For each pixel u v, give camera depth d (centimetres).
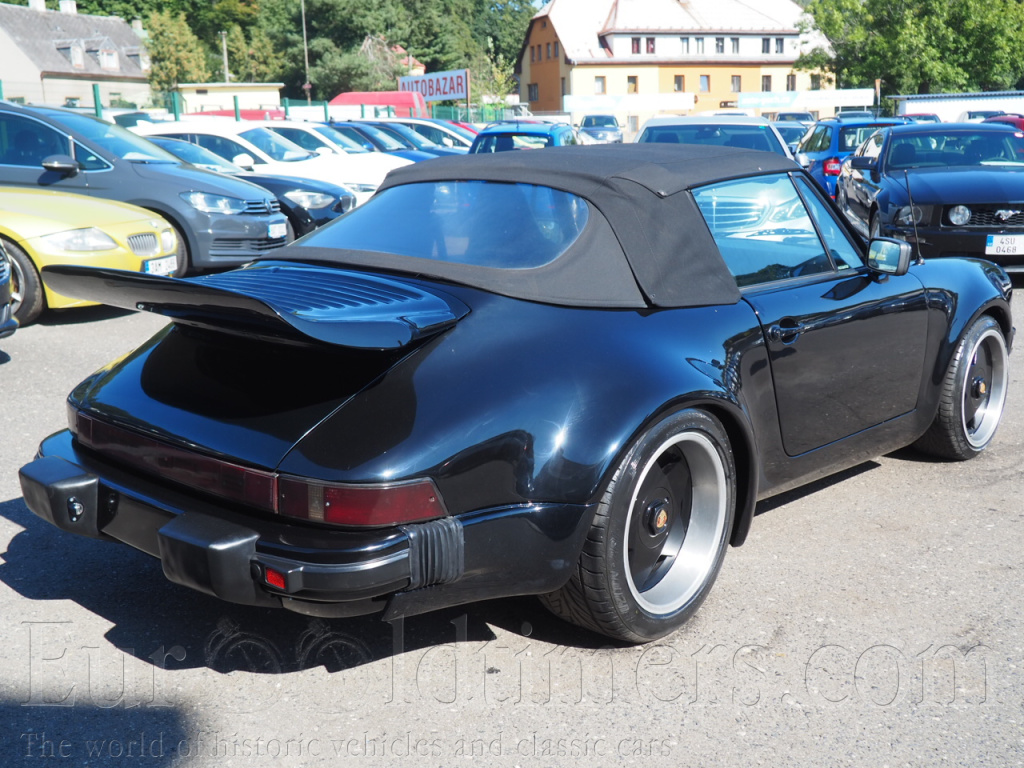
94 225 711
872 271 363
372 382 238
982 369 434
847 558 340
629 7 7169
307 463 225
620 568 259
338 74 6456
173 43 7225
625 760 229
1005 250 811
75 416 274
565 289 270
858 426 360
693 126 1111
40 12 7325
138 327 720
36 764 225
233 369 257
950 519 375
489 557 238
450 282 271
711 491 289
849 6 4531
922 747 235
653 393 257
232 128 1278
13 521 364
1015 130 963
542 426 243
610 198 287
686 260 294
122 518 257
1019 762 229
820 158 1484
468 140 2089
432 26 7294
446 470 229
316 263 297
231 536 227
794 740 237
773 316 310
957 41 4372
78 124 875
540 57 7531
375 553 221
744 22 7256
